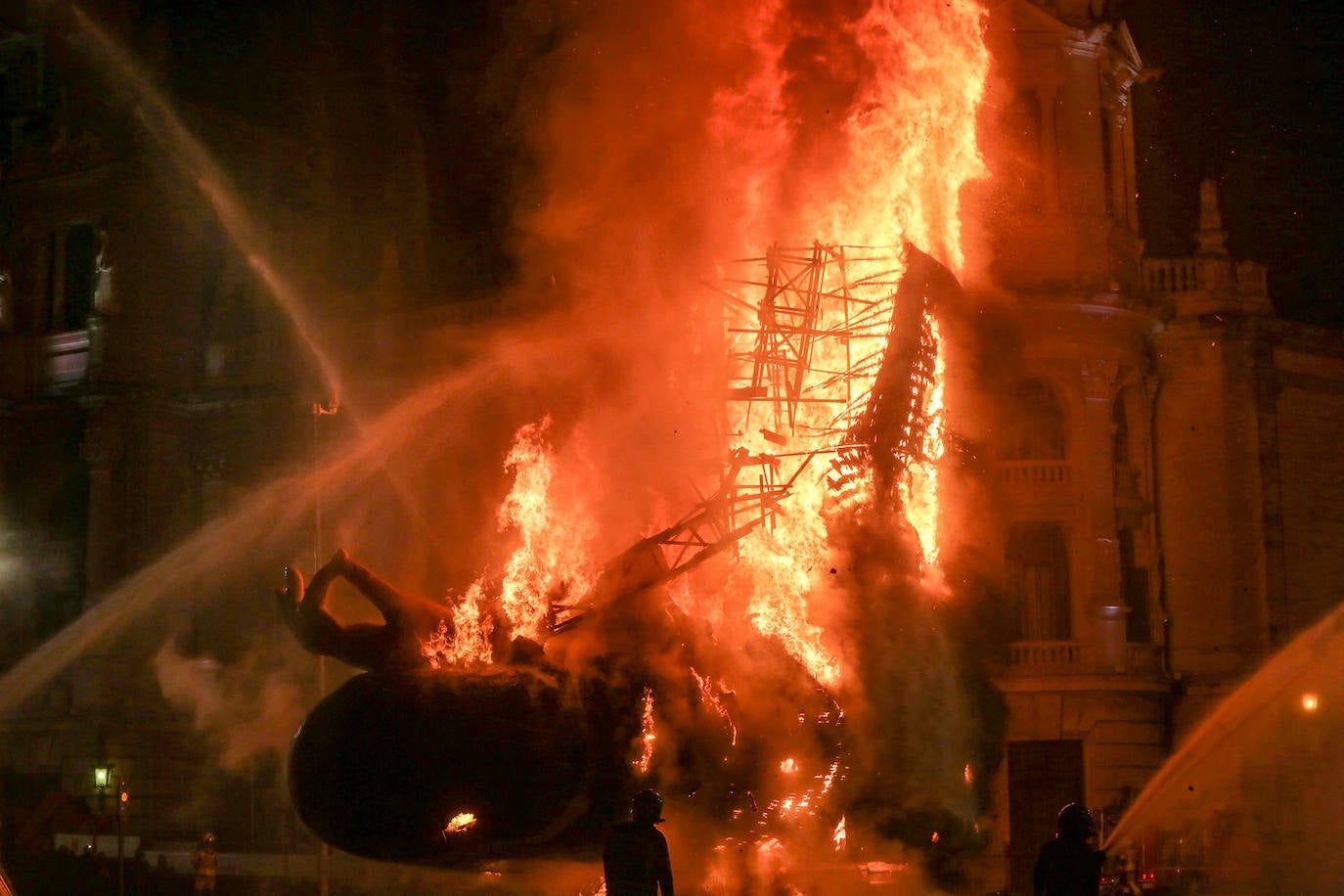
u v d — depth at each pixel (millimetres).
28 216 51188
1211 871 31375
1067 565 37688
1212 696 37375
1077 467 37469
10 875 31625
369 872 30109
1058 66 37938
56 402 49094
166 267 49000
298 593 12758
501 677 12070
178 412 48500
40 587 49656
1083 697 36438
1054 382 37656
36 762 45750
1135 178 39938
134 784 44062
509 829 11695
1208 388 39375
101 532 47094
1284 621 38188
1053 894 10945
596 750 12039
